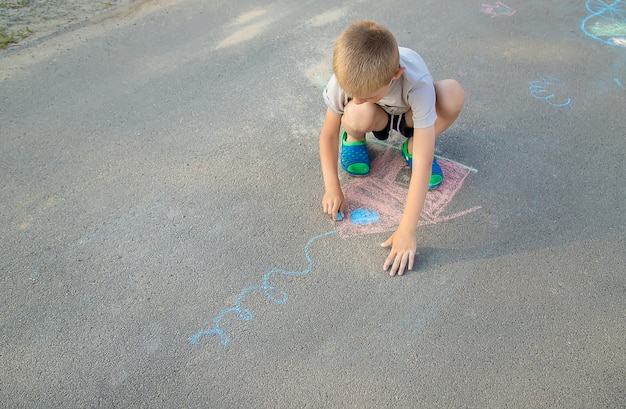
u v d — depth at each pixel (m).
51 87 3.26
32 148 2.85
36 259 2.31
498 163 2.76
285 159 2.79
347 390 1.88
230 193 2.61
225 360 1.97
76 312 2.12
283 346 2.01
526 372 1.93
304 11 3.98
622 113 3.08
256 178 2.69
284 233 2.42
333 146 2.48
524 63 3.47
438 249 2.35
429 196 2.58
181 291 2.19
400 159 2.79
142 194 2.60
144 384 1.90
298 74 3.38
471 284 2.21
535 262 2.29
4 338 2.04
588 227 2.44
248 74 3.38
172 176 2.69
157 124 3.01
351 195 2.60
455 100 2.39
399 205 2.55
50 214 2.51
